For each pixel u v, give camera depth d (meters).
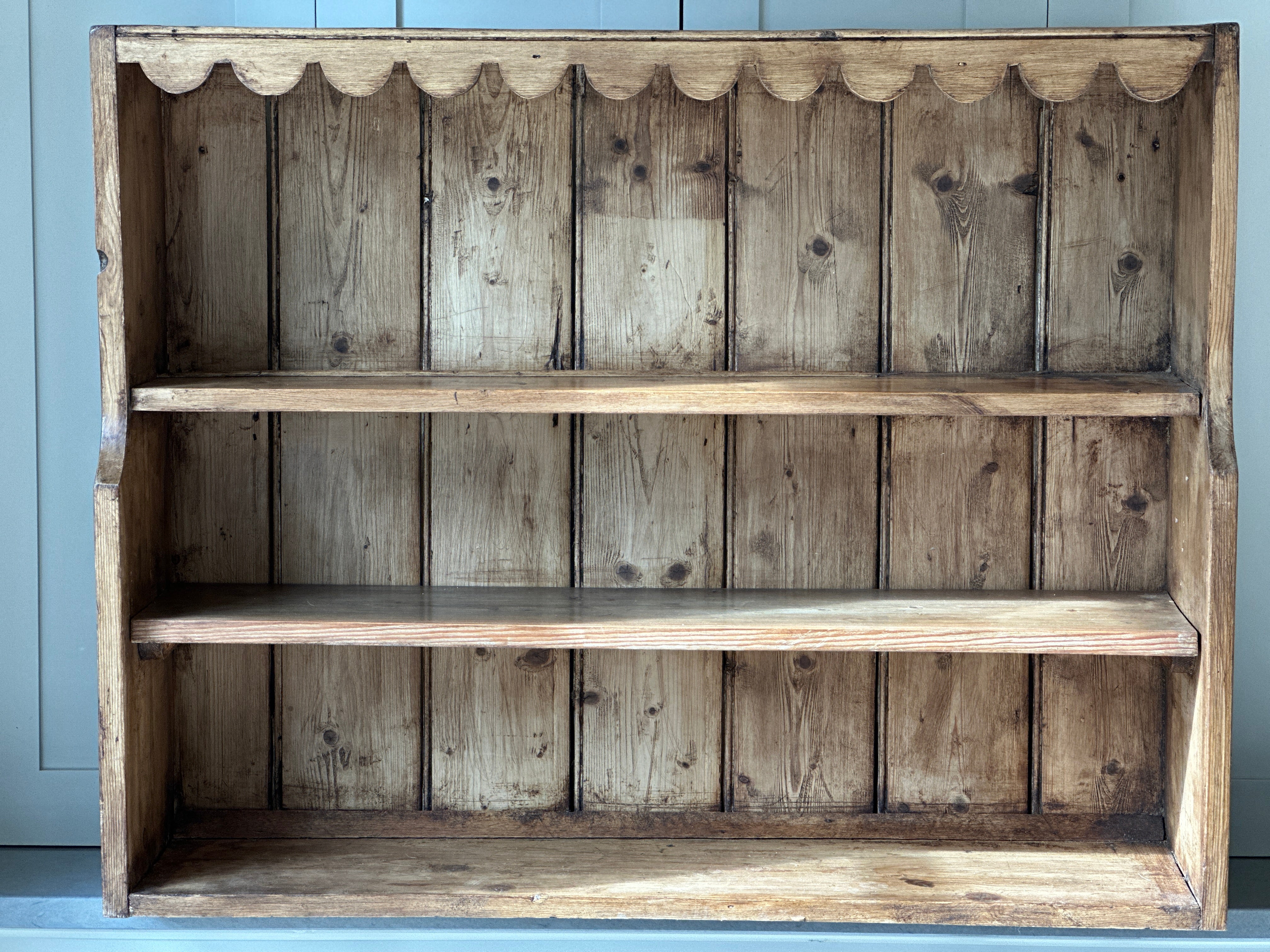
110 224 1.40
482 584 1.66
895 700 1.66
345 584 1.66
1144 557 1.63
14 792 1.73
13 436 1.69
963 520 1.64
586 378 1.60
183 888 1.48
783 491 1.65
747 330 1.63
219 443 1.64
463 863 1.56
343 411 1.42
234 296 1.63
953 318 1.62
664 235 1.62
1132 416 1.46
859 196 1.61
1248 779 1.71
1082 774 1.66
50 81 1.65
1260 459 1.67
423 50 1.37
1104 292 1.61
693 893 1.47
